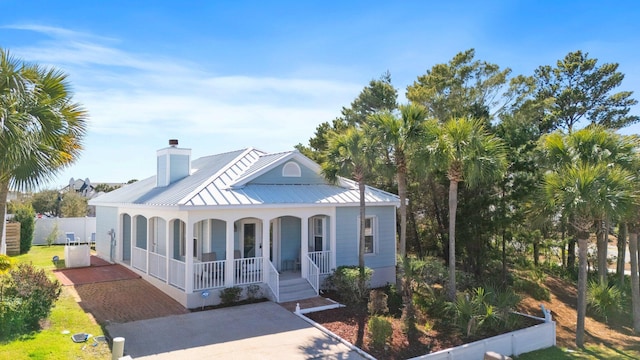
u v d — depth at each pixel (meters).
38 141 10.39
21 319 10.92
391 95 31.61
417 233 26.89
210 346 11.28
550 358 13.72
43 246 31.20
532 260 30.55
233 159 20.61
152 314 13.91
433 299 15.49
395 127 15.46
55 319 12.41
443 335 13.37
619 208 13.46
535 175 20.86
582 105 35.72
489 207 22.70
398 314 14.96
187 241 14.89
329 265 18.30
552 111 33.81
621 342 16.83
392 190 25.98
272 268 16.20
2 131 9.29
